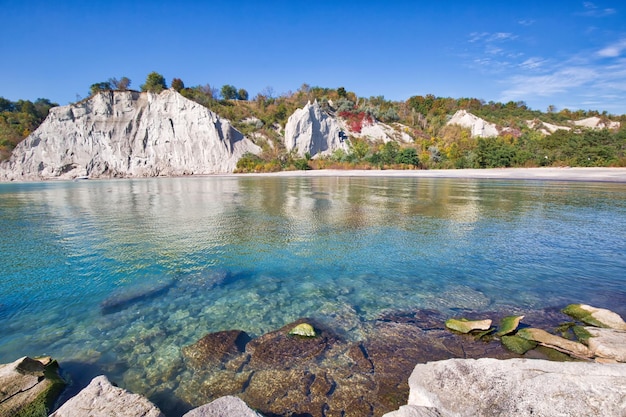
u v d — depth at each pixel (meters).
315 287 6.82
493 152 44.25
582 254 8.54
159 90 60.50
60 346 4.79
